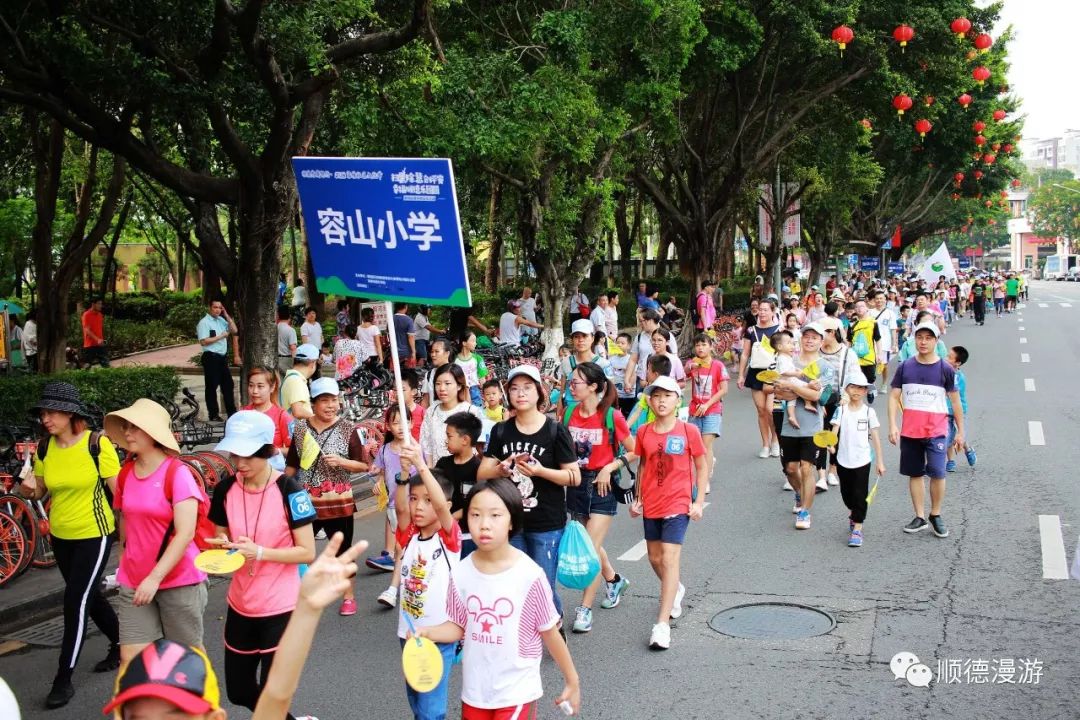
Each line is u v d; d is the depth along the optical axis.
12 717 2.14
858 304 16.25
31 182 23.09
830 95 28.02
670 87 19.91
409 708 5.91
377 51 12.47
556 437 6.21
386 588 8.35
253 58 11.40
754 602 7.58
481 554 4.23
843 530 9.56
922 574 8.09
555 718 5.64
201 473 10.86
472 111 15.87
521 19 18.92
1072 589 7.57
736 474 12.29
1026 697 5.72
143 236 52.12
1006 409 16.66
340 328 26.92
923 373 9.17
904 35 23.08
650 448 6.82
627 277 43.22
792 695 5.86
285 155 13.41
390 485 8.27
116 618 6.76
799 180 35.03
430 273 5.18
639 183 27.88
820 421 9.55
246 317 13.73
